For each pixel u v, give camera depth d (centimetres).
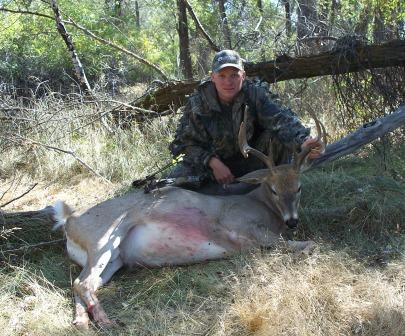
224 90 279
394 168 361
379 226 281
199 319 211
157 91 461
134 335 206
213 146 295
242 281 229
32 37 745
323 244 260
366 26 504
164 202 258
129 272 259
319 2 587
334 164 375
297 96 497
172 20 831
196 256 257
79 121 468
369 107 423
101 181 397
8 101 521
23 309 227
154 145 432
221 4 713
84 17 661
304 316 199
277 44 556
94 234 245
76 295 229
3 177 412
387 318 196
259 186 286
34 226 292
